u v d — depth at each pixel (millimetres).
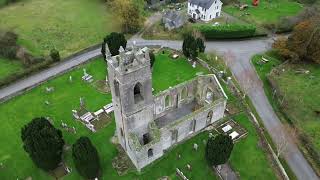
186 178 58969
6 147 66688
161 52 94312
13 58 93625
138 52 52531
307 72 85875
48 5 124312
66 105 76438
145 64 51500
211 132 68812
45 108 75750
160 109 70688
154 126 60531
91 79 84062
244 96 78125
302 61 90312
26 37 104125
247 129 69625
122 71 49125
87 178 58531
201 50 89000
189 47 86875
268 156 63906
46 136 56625
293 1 126000
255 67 88875
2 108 75875
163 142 62625
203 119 67438
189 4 114750
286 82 82938
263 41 101062
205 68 87562
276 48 90000
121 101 53906
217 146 56250
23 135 60094
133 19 103812
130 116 56031
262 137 67812
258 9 120375
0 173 61688
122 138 62875
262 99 78562
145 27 109688
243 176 60219
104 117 72562
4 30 104000
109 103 76562
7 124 71875
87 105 76250
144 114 58188
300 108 75438
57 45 100938
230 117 72688
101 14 118062
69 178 60219
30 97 79000
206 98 74312
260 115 74250
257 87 81875
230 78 83812
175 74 85562
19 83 84312
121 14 103438
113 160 63125
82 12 119312
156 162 62625
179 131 64188
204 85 72062
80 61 92000
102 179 59812
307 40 85125
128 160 63094
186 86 71500
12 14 117812
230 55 93562
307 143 66500
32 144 56250
